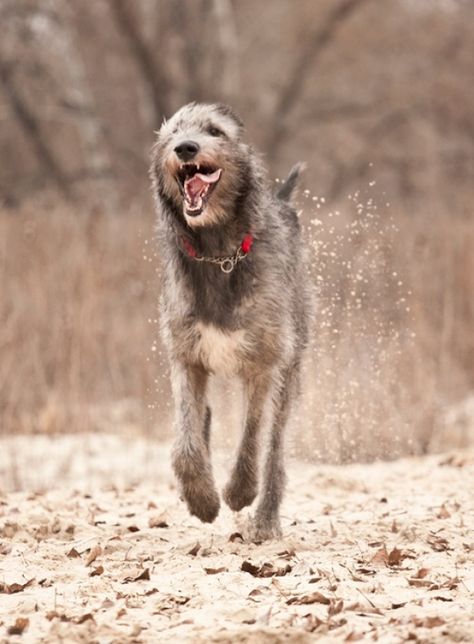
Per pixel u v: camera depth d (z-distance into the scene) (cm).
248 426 2077
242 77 8481
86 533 2139
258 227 2048
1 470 3069
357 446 3225
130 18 7506
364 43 8919
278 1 8725
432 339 3884
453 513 2272
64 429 3653
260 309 2034
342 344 3128
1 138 8362
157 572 1812
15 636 1441
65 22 7694
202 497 1992
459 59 8925
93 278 3912
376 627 1435
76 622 1491
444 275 4241
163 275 2127
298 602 1568
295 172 2458
